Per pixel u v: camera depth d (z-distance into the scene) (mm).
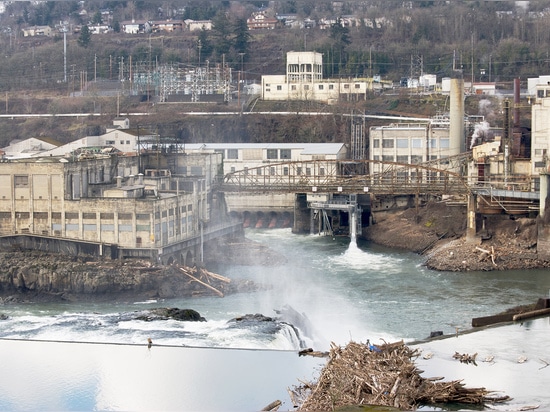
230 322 188875
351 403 130625
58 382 155500
